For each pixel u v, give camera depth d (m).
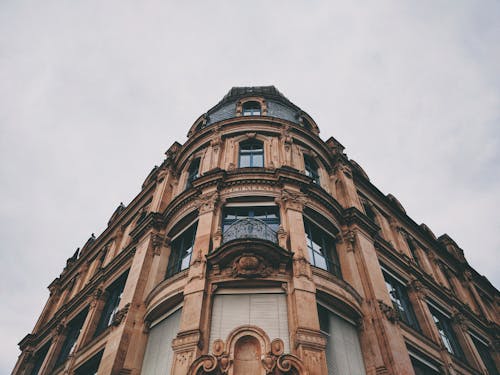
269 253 12.72
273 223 15.30
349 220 17.89
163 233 17.91
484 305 27.39
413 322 18.11
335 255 16.67
